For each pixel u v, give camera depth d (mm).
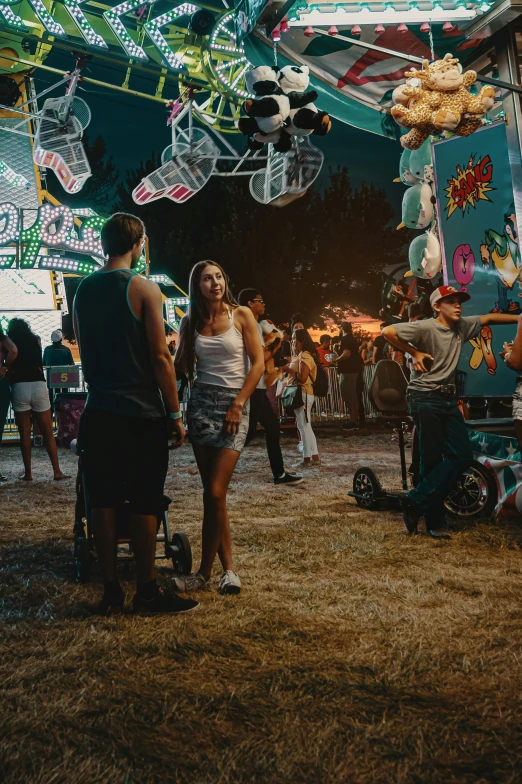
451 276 6648
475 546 4418
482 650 2738
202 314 3619
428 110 5605
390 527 5035
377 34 6484
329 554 4258
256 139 6430
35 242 14203
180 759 1998
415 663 2602
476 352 6281
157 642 2836
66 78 10633
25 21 9367
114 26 9422
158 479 3225
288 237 28250
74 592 3529
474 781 1891
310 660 2670
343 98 7508
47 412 8000
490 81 5676
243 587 3623
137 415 3156
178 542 3928
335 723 2186
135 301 3182
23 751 2027
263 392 6512
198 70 10375
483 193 6340
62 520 5590
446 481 4609
